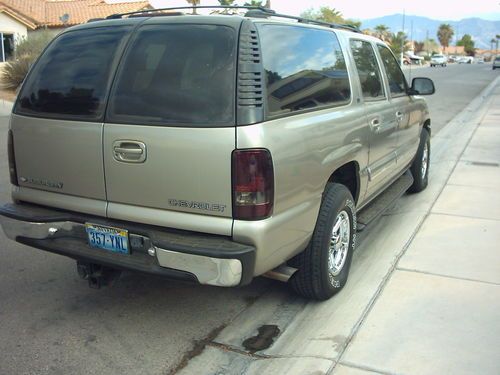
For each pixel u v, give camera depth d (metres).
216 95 3.10
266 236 3.12
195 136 3.08
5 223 3.82
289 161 3.25
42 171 3.71
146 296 4.25
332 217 3.85
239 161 3.02
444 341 3.43
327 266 3.88
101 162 3.40
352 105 4.30
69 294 4.28
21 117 3.76
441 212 6.13
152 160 3.21
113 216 3.44
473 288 4.17
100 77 3.48
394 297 4.05
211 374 3.23
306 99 3.63
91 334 3.70
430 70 53.59
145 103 3.27
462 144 10.32
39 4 35.12
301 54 3.69
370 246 5.15
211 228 3.13
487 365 3.18
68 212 3.67
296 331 3.68
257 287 4.39
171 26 3.40
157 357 3.42
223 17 3.34
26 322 3.85
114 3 36.19
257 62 3.17
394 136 5.34
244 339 3.62
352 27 5.08
